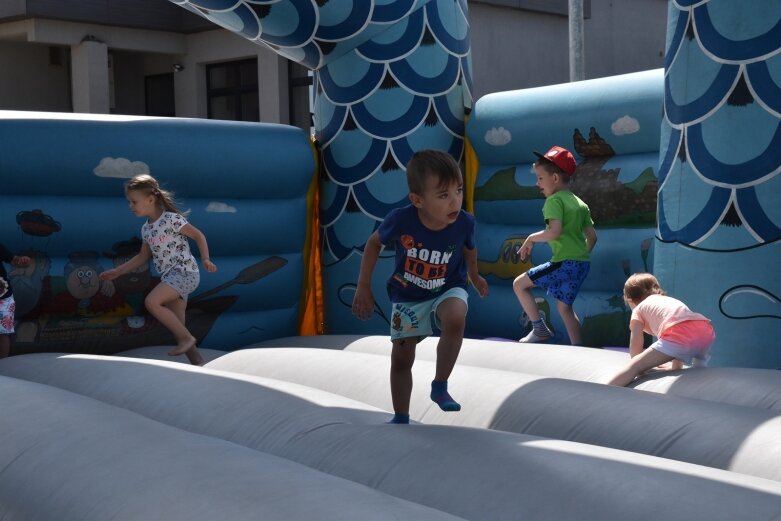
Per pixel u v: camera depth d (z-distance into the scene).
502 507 2.39
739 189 4.49
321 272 6.64
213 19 6.07
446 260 3.03
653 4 14.66
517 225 6.23
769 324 4.42
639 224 5.54
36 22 12.09
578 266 5.26
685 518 2.15
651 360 4.00
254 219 6.19
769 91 4.41
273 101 12.46
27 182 5.52
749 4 4.46
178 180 5.95
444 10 6.44
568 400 3.51
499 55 12.70
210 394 3.70
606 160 5.75
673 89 4.82
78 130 5.64
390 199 6.30
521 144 6.14
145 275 5.78
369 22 6.18
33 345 5.52
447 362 3.02
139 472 2.52
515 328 6.09
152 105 13.98
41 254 5.57
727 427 3.07
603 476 2.41
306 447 3.05
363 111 6.36
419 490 2.59
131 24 12.55
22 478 2.78
